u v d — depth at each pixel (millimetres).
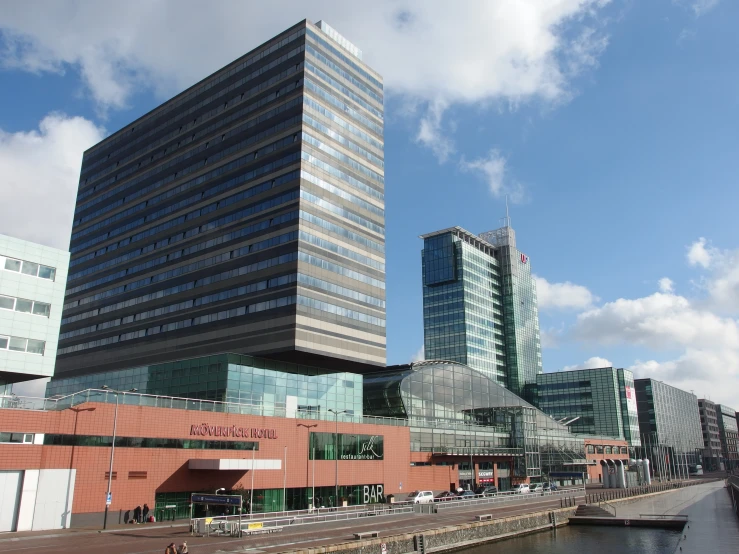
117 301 108062
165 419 58781
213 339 88812
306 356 83312
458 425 101688
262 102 96250
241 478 64188
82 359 110625
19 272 56031
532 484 104812
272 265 85688
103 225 118000
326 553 38656
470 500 76562
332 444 76312
